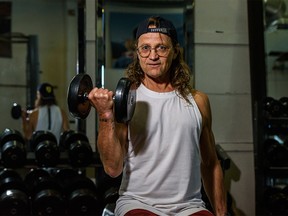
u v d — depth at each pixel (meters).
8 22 5.40
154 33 1.65
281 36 4.09
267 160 3.48
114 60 5.52
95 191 3.17
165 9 5.25
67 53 5.52
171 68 1.75
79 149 3.19
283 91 4.32
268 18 3.70
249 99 3.57
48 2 5.48
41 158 3.15
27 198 2.97
